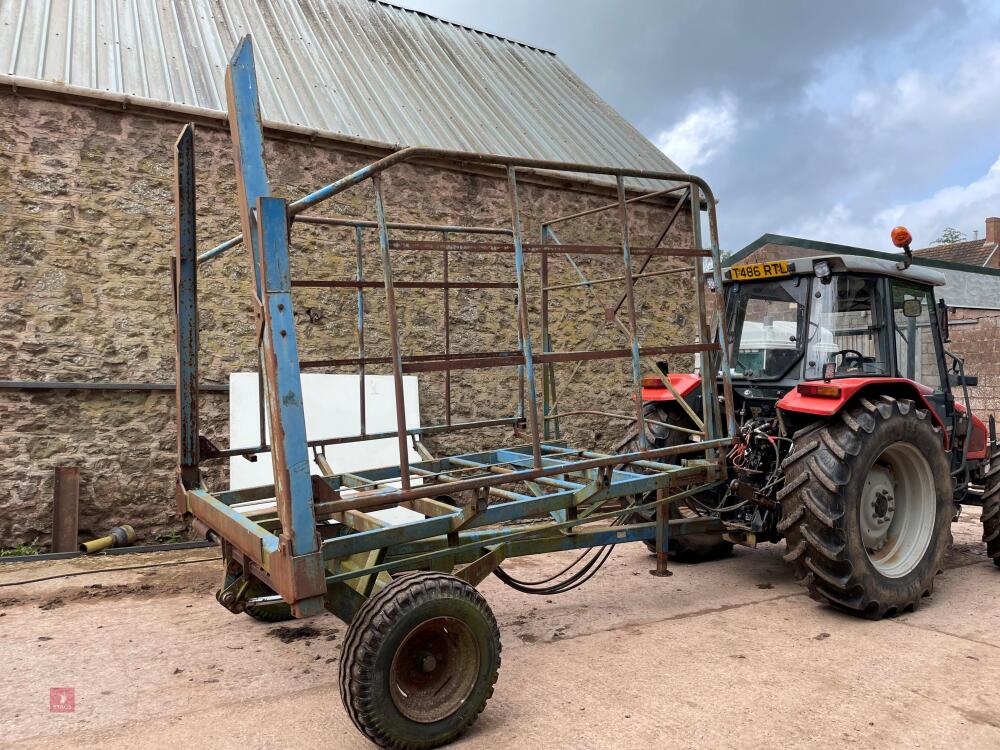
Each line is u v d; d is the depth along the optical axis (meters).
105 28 5.99
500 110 8.03
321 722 2.54
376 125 6.47
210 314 5.45
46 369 4.91
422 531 2.74
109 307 5.11
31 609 3.80
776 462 3.99
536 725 2.50
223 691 2.80
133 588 4.19
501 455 4.40
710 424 3.72
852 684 2.80
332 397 5.71
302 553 2.27
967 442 4.73
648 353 3.43
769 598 4.02
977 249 19.03
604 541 3.56
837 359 4.14
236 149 2.41
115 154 5.16
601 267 7.37
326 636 3.45
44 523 4.93
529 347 2.99
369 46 8.16
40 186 4.92
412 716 2.31
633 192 7.49
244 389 5.40
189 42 6.38
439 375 6.36
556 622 3.62
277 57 6.96
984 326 10.59
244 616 3.73
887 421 3.63
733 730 2.44
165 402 5.30
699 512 4.64
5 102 4.82
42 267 4.91
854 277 4.23
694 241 3.74
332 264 5.93
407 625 2.32
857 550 3.49
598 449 7.30
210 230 5.48
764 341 4.46
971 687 2.78
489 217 6.75
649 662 3.06
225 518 2.81
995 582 4.31
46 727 2.49
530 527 3.27
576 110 9.03
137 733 2.45
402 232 6.25
